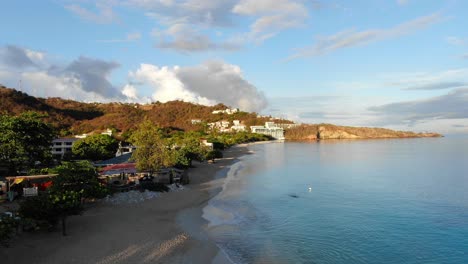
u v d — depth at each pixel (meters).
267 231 33.59
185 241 29.56
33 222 29.00
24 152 56.38
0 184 39.06
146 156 55.81
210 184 59.44
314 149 170.00
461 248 29.70
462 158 112.19
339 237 32.16
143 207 40.25
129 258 25.38
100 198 39.06
